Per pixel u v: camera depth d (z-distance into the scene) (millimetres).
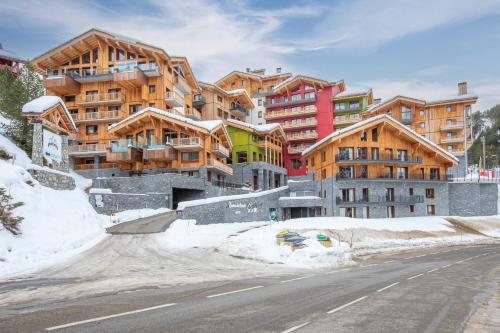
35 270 16641
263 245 24281
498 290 14727
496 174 70812
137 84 60406
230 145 63469
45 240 21344
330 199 52250
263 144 69750
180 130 54969
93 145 58031
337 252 23531
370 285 14844
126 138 56969
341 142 52094
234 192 55406
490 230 48500
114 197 38938
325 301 11406
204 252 22359
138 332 7770
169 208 43656
